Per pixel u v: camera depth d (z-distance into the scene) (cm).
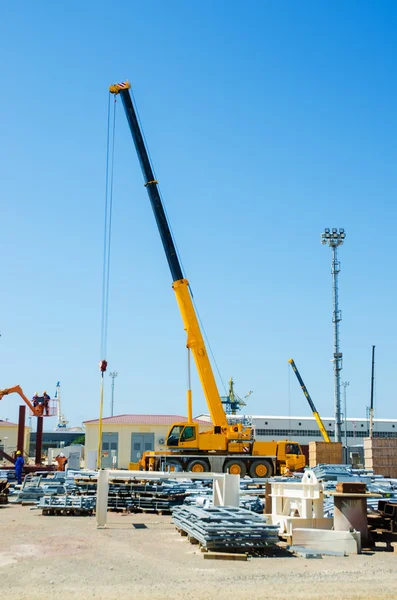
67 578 955
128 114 3275
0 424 5894
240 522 1226
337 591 915
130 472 1566
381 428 8250
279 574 1020
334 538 1240
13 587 896
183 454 3225
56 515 1780
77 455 3472
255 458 3247
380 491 1869
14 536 1362
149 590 895
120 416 5000
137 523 1622
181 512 1391
